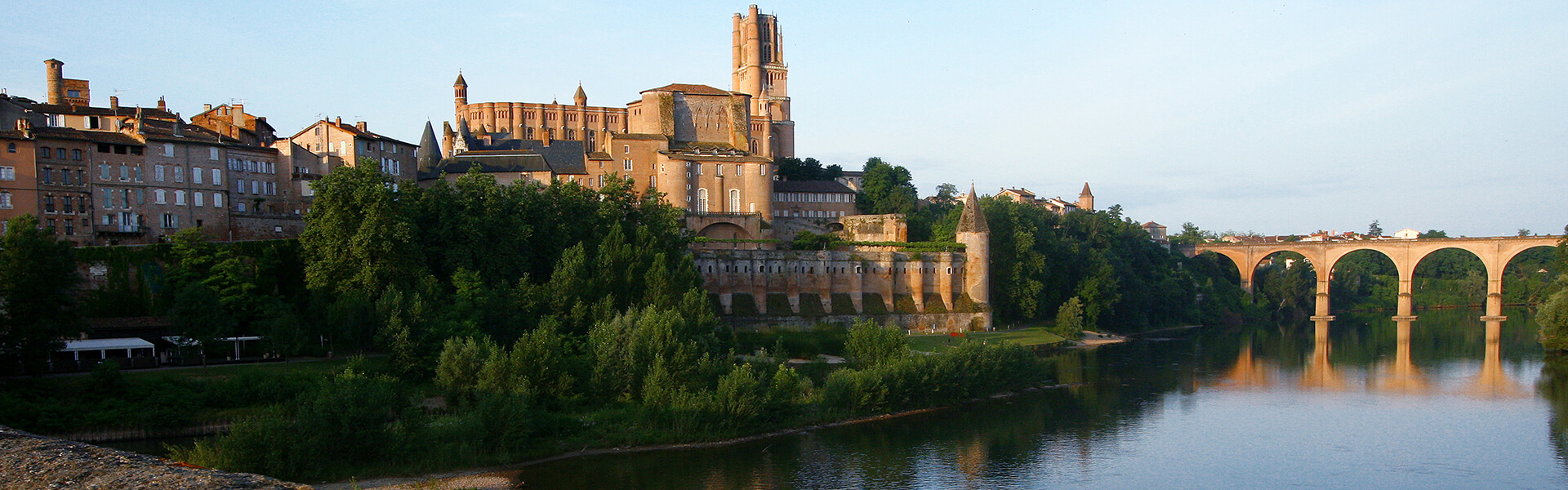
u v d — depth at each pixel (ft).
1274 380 372.99
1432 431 279.90
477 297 319.68
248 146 402.11
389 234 313.53
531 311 321.11
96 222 348.18
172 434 238.68
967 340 352.90
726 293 455.63
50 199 340.39
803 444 255.91
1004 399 325.83
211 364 281.74
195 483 136.56
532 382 261.65
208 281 305.73
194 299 286.05
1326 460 249.34
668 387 261.24
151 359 275.18
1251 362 428.56
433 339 286.25
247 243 328.29
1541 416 299.99
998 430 277.85
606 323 295.07
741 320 448.65
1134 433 276.82
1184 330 609.01
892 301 490.49
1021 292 519.19
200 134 387.55
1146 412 305.12
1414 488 227.40
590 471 226.99
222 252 318.04
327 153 441.68
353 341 290.56
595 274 339.36
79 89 468.75
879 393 290.56
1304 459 250.16
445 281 345.92
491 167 550.36
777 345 324.80
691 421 254.06
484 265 349.41
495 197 363.76
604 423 256.32
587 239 389.80
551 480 219.61
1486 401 325.42
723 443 254.47
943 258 496.23
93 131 357.41
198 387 254.27
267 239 382.22
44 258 256.32
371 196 315.58
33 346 249.75
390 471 215.92
